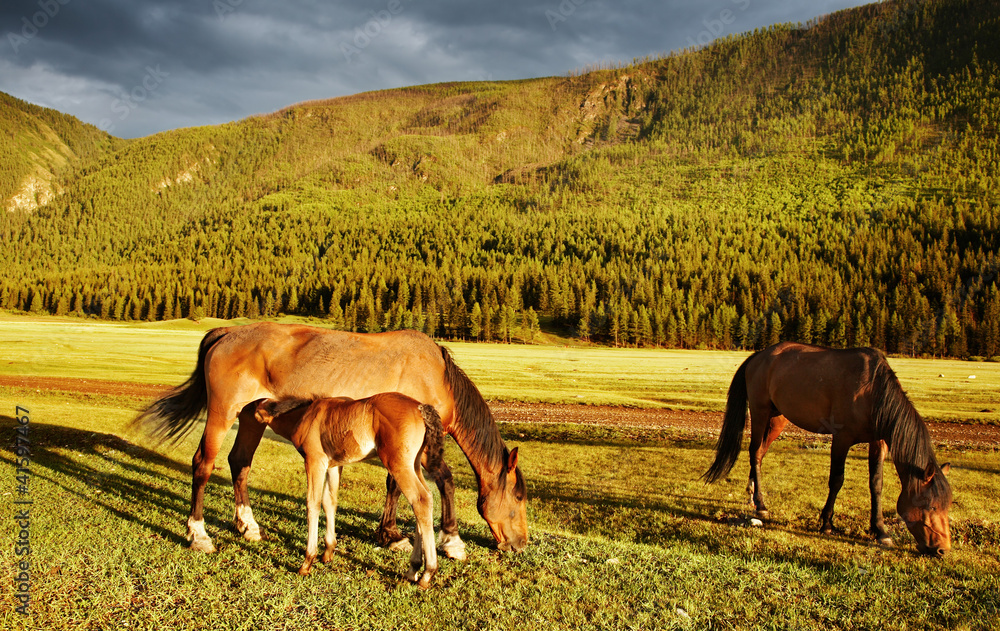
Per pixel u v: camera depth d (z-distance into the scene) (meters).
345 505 7.95
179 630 4.10
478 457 6.15
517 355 62.75
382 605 4.58
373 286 108.00
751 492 8.81
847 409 7.44
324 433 5.29
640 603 4.77
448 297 100.38
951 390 32.53
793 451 14.48
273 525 6.63
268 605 4.49
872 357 7.34
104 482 8.18
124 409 17.00
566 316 100.75
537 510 8.67
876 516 7.21
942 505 6.39
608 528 7.71
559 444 15.23
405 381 6.24
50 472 8.47
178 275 122.69
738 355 72.44
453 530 5.87
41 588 4.49
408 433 5.16
